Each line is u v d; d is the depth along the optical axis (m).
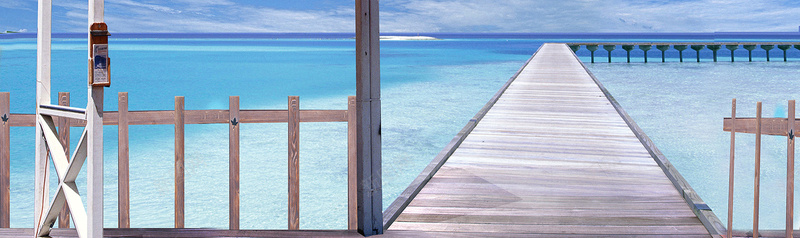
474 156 5.52
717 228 2.98
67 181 2.48
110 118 3.03
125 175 3.05
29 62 27.42
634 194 4.07
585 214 3.56
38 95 2.63
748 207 4.80
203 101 16.56
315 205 5.45
